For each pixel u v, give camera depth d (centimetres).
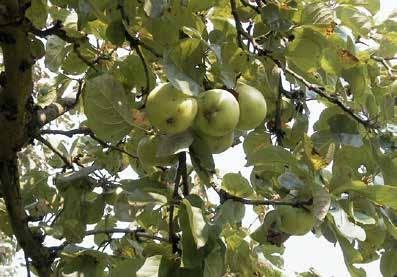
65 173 175
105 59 166
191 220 123
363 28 163
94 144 186
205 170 133
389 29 168
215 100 131
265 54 152
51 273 153
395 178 157
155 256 130
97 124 137
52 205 178
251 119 138
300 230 137
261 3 157
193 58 130
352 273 136
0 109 138
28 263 152
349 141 158
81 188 169
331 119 160
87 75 161
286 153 134
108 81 134
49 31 142
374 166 161
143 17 142
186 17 141
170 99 129
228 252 141
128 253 172
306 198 133
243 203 137
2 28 129
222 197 137
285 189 140
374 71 166
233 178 137
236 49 143
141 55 143
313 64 154
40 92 172
